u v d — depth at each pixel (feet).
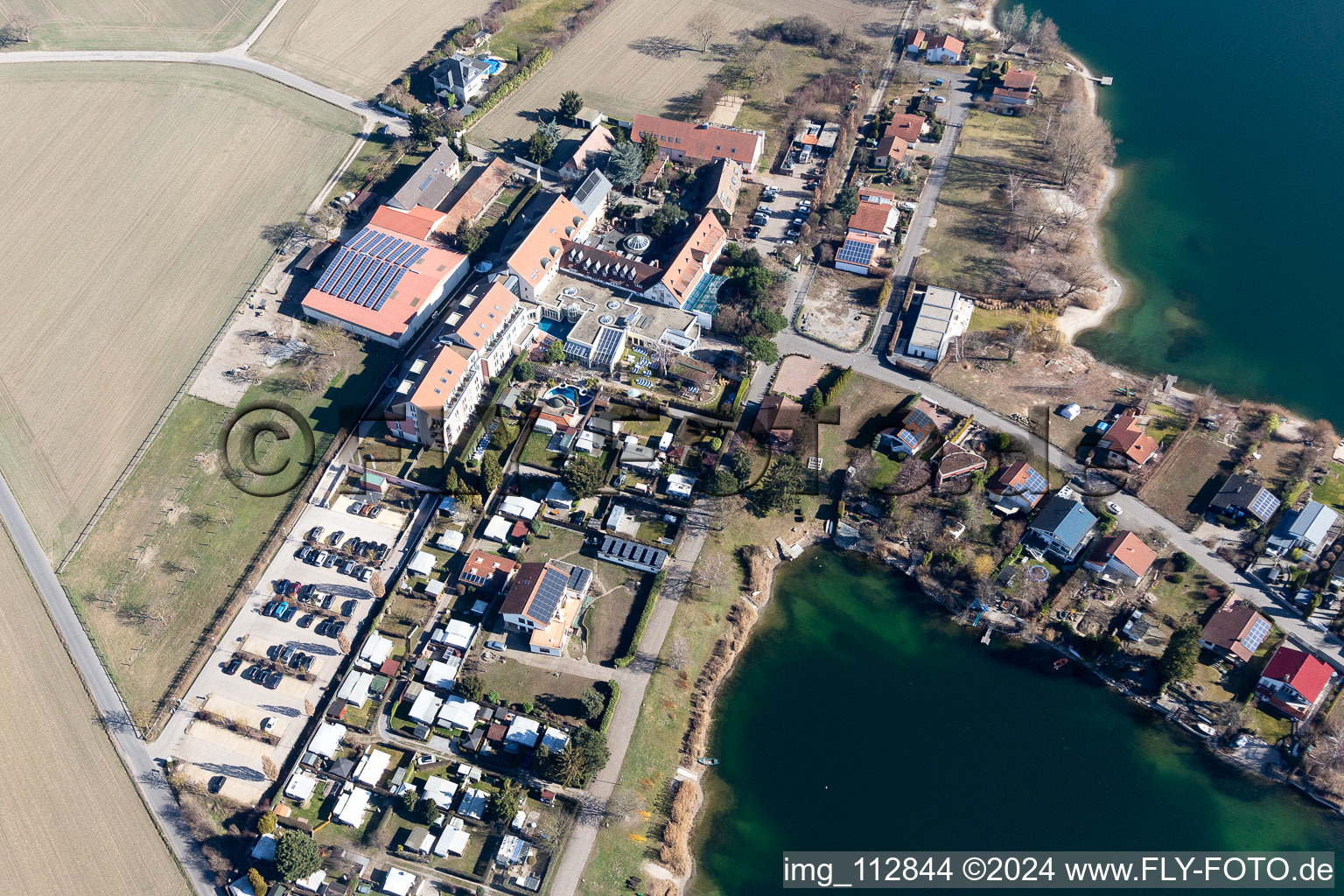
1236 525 527.81
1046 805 446.60
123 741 449.48
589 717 455.63
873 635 506.89
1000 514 540.52
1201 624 489.67
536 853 420.77
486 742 452.35
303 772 437.99
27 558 515.09
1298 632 485.15
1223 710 458.09
